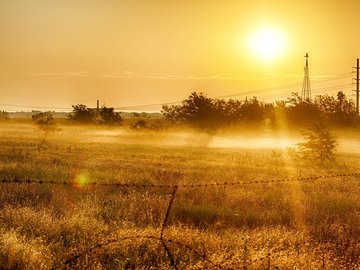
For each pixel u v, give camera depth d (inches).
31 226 526.9
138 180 900.6
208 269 401.1
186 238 485.7
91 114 4468.5
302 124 3447.3
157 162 1327.5
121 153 1667.1
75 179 890.7
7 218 554.9
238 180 968.9
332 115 3464.6
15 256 404.8
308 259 430.0
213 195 774.5
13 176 901.2
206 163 1348.4
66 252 433.4
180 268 406.3
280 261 419.2
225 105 3634.4
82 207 641.0
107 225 539.2
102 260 426.6
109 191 789.9
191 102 3597.4
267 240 509.4
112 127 3951.8
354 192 865.5
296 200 762.8
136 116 6338.6
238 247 465.7
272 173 1151.6
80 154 1504.7
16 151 1460.4
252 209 700.7
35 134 2829.7
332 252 472.7
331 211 713.0
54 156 1349.7
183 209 666.2
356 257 478.6
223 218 642.2
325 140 1585.9
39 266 398.9
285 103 3575.3
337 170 1304.1
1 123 4456.2
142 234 492.1
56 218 568.7
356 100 3850.9
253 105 3612.2
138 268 406.3
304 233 561.3
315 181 983.6
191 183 892.0
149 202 682.2
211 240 485.1
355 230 603.5
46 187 769.6
